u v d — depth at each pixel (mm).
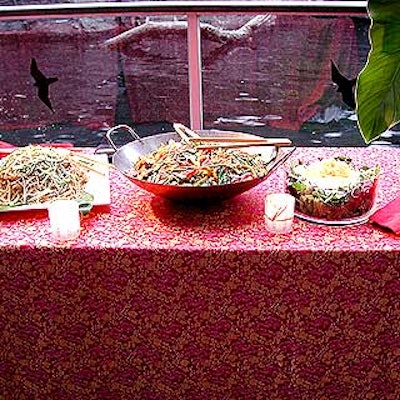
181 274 1282
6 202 1418
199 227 1348
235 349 1347
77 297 1324
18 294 1332
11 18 1934
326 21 2076
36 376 1415
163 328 1340
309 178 1389
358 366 1344
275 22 2092
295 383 1367
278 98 2215
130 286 1302
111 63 2260
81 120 2379
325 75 2168
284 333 1323
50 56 2258
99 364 1391
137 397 1419
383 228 1316
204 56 2146
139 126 2346
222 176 1357
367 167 1464
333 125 2244
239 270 1269
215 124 2270
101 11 1913
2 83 2295
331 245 1256
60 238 1305
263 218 1380
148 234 1322
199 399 1405
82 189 1474
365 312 1291
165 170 1382
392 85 1186
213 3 1883
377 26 1148
